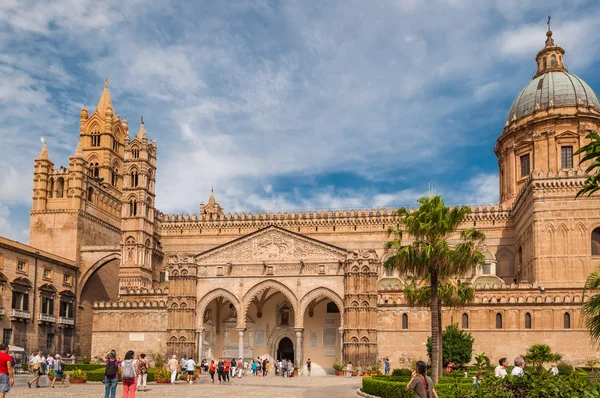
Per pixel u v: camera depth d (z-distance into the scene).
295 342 95.50
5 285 88.56
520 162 104.62
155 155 113.00
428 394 22.45
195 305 91.56
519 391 23.97
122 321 94.94
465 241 55.88
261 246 91.44
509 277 101.50
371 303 85.00
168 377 61.91
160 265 115.19
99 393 45.84
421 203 51.88
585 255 84.00
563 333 78.56
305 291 88.56
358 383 65.12
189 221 116.25
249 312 98.31
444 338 70.06
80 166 110.44
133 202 107.19
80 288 107.69
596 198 84.88
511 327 80.38
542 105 102.44
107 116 130.88
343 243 108.62
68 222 108.31
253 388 54.75
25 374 79.50
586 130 98.38
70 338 104.81
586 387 23.31
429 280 54.47
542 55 110.25
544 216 86.31
